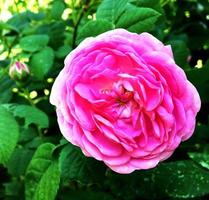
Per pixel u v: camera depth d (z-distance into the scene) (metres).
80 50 0.25
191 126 0.24
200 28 0.41
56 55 0.36
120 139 0.23
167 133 0.23
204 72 0.29
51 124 0.35
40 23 0.40
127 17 0.29
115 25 0.29
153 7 0.32
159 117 0.23
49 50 0.35
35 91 0.37
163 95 0.23
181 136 0.24
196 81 0.30
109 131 0.23
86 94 0.24
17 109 0.31
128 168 0.24
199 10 0.42
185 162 0.27
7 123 0.28
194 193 0.26
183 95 0.24
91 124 0.24
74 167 0.27
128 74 0.24
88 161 0.27
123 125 0.24
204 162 0.26
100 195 0.30
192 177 0.27
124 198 0.28
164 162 0.30
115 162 0.23
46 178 0.28
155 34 0.34
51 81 0.37
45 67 0.34
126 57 0.24
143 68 0.23
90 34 0.28
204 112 0.33
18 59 0.36
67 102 0.24
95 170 0.27
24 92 0.35
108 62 0.24
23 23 0.40
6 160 0.28
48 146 0.28
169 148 0.24
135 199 0.29
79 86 0.24
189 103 0.24
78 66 0.24
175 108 0.24
